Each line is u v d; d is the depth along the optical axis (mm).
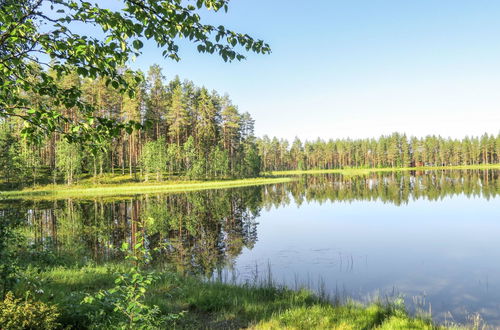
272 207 32500
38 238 16922
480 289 10102
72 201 35719
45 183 52719
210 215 27266
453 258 13969
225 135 76688
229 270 12594
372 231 20312
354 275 11766
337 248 16172
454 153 145625
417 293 9797
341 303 8586
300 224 23266
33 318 4488
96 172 61219
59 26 3244
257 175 88062
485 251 15055
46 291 6754
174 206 32094
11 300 4820
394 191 45719
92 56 3412
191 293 8578
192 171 63469
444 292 9867
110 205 32375
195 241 18047
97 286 8398
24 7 3168
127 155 73188
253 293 8914
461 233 19109
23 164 49031
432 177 76438
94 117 3605
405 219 24266
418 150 149750
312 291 9484
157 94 66812
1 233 5254
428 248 15844
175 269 12375
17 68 3557
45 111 3465
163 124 68625
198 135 69500
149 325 4559
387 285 10602
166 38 3812
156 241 18000
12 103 3676
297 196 42719
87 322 5398
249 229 21609
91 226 21750
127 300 4699
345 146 160750
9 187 47875
